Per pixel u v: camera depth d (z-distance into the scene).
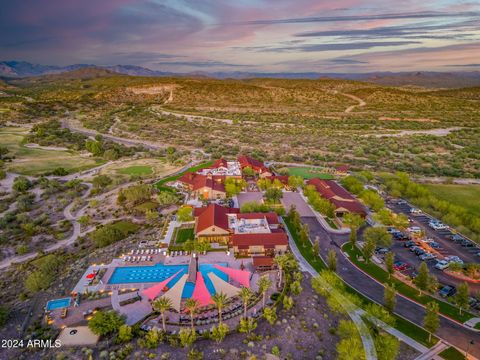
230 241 89.50
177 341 55.12
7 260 89.62
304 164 175.38
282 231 91.88
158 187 135.00
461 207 111.12
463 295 62.28
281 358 52.62
